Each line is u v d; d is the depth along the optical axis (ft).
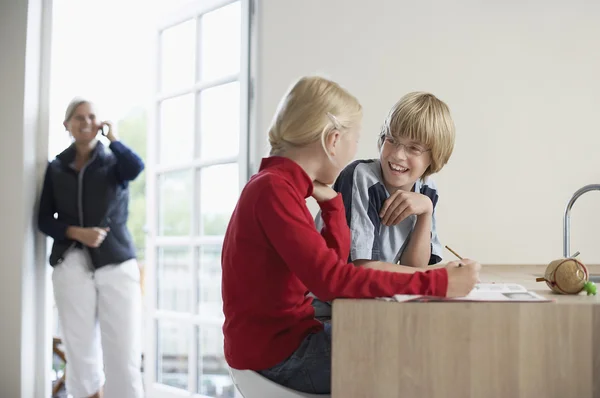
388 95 9.48
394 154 5.46
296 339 4.33
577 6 9.27
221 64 10.84
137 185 31.12
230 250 4.44
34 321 10.46
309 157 4.52
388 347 3.69
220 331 11.28
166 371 11.79
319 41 9.68
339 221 4.86
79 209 10.09
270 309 4.31
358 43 9.57
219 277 11.41
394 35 9.50
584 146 9.21
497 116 9.31
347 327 3.71
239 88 10.36
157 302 11.98
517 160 9.28
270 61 9.84
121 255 10.11
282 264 4.30
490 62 9.34
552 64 9.27
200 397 10.93
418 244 5.76
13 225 10.34
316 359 4.25
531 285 4.95
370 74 9.53
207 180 11.09
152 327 11.91
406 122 5.37
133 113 33.17
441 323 3.68
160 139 12.05
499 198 9.27
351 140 4.56
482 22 9.37
